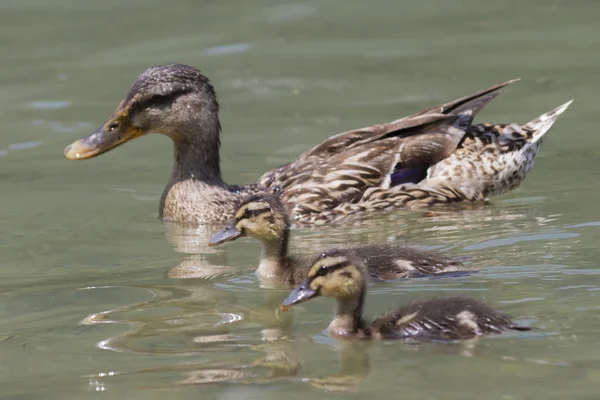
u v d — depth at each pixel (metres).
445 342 10.35
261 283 12.67
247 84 21.58
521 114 19.44
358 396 9.20
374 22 25.25
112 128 16.00
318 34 24.52
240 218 13.18
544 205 15.16
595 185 15.98
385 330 10.71
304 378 9.66
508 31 24.12
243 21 25.56
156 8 26.69
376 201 15.51
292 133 18.95
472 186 15.71
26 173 17.66
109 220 15.58
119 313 11.63
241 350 10.43
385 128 16.23
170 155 18.67
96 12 26.58
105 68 22.73
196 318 11.43
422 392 9.20
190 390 9.48
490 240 13.54
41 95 21.36
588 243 13.12
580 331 10.28
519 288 11.59
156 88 15.84
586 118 19.08
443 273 12.31
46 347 10.68
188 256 13.87
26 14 26.55
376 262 12.48
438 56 22.73
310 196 15.42
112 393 9.48
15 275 13.15
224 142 18.66
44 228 15.16
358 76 21.78
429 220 14.86
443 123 16.11
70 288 12.55
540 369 9.52
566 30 23.95
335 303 11.86
